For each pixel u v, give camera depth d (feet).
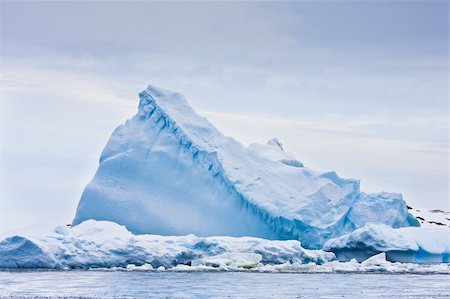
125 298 191.42
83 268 260.83
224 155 313.53
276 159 331.16
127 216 306.35
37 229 295.48
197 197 310.86
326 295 199.41
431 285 223.30
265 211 303.27
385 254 282.77
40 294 196.85
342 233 312.91
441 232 302.66
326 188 313.32
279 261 272.72
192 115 323.98
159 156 315.58
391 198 318.86
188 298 192.95
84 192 310.65
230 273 255.29
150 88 326.65
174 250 269.03
